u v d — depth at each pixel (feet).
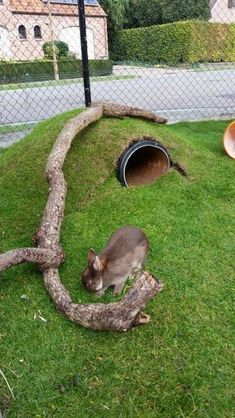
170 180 5.11
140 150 5.71
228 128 6.04
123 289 3.58
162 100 12.18
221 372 2.82
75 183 5.03
